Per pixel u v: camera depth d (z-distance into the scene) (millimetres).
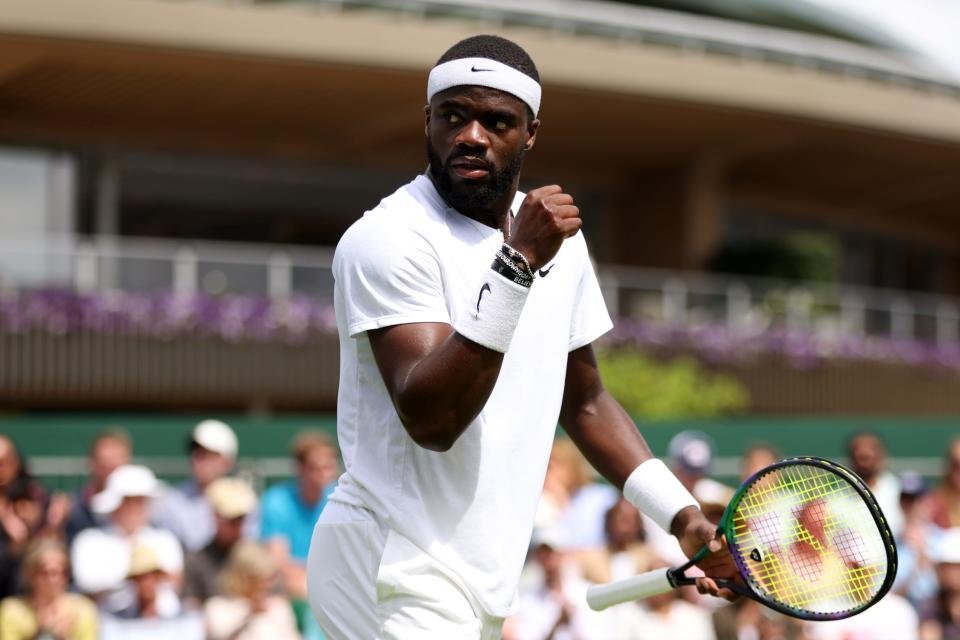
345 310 9188
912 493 27828
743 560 9750
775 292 67000
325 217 71188
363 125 66375
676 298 63250
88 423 37719
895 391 67938
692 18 66250
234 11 54656
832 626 24156
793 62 68688
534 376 9375
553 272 9500
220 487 24016
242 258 54438
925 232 97562
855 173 81500
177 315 52406
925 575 26906
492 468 9242
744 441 46188
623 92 63062
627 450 10242
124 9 52938
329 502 9734
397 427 9242
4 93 59500
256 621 22141
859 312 68438
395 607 9203
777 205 85438
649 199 79250
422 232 9055
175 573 23219
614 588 10242
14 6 51562
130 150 66062
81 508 25062
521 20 61562
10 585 23594
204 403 56062
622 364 54312
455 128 9039
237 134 67188
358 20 56719
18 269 51500
